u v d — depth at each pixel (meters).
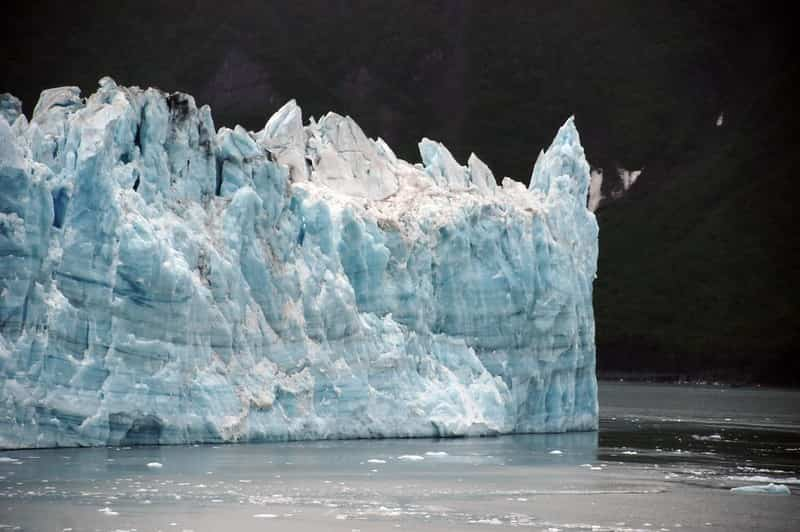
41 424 162.00
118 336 167.50
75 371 164.25
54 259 163.00
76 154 169.12
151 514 127.31
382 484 152.12
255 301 187.00
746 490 155.75
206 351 178.50
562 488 155.12
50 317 161.12
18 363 159.00
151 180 179.38
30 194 159.75
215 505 133.62
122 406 167.38
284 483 149.38
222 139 193.38
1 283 157.50
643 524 132.50
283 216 194.00
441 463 172.88
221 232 184.25
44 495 134.50
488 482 157.50
